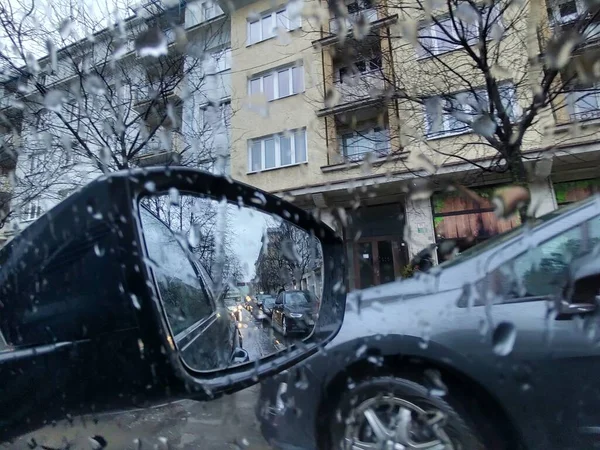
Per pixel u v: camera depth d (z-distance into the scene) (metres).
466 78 4.48
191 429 1.36
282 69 8.18
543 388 1.21
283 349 1.52
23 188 3.80
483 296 1.39
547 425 1.19
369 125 5.91
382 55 4.63
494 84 3.71
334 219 2.81
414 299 1.50
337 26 3.81
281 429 1.45
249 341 1.94
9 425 0.91
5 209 3.43
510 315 1.31
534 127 5.05
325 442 1.42
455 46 4.34
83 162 4.32
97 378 0.88
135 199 0.95
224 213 1.74
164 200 1.31
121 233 0.86
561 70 3.39
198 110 5.07
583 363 1.17
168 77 4.73
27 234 1.00
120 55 4.15
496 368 1.26
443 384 1.33
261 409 1.49
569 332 1.22
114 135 4.74
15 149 3.70
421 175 4.67
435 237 6.61
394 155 5.13
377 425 1.38
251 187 1.62
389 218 7.18
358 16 3.81
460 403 1.29
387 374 1.40
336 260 1.76
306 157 8.19
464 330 1.34
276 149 8.48
